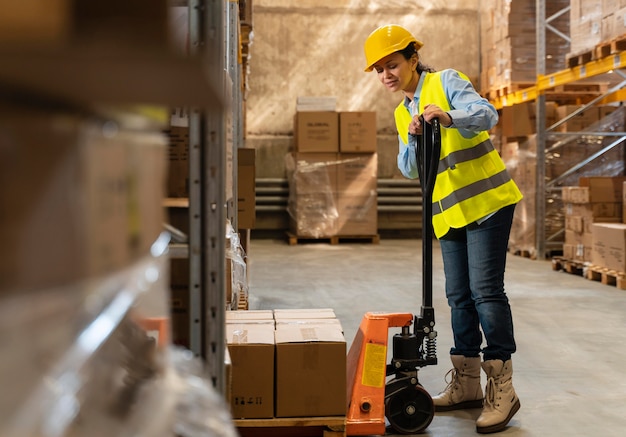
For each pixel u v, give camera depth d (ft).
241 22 19.02
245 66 24.93
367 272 26.58
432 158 9.93
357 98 39.91
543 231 29.43
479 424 10.28
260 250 33.42
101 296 2.51
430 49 40.01
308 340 9.18
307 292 22.34
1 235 1.84
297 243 36.22
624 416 11.05
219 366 6.12
